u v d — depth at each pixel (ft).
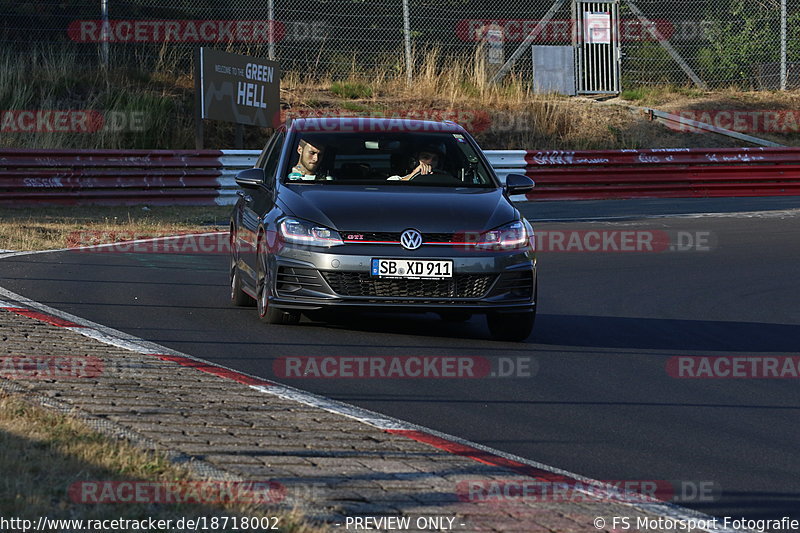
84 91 263.70
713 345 101.60
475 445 63.67
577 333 105.29
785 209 229.86
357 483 52.54
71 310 102.68
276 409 67.62
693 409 76.13
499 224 95.76
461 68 313.32
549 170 250.78
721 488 57.21
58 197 208.33
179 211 212.43
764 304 127.65
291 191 99.04
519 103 302.45
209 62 239.09
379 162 104.42
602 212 222.07
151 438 57.67
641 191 256.11
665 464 61.77
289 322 100.22
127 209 209.77
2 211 196.03
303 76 304.30
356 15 307.58
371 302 92.32
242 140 261.03
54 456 52.08
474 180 104.88
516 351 94.38
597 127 301.22
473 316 112.88
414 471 55.62
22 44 276.41
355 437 62.03
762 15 339.57
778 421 73.56
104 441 55.62
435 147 107.24
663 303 125.90
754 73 338.54
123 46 284.00
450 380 81.66
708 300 129.08
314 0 304.71
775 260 164.04
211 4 295.07
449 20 318.04
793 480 59.36
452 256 92.94
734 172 261.65
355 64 309.63
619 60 324.80
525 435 67.10
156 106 263.29
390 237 93.09
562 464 60.85
